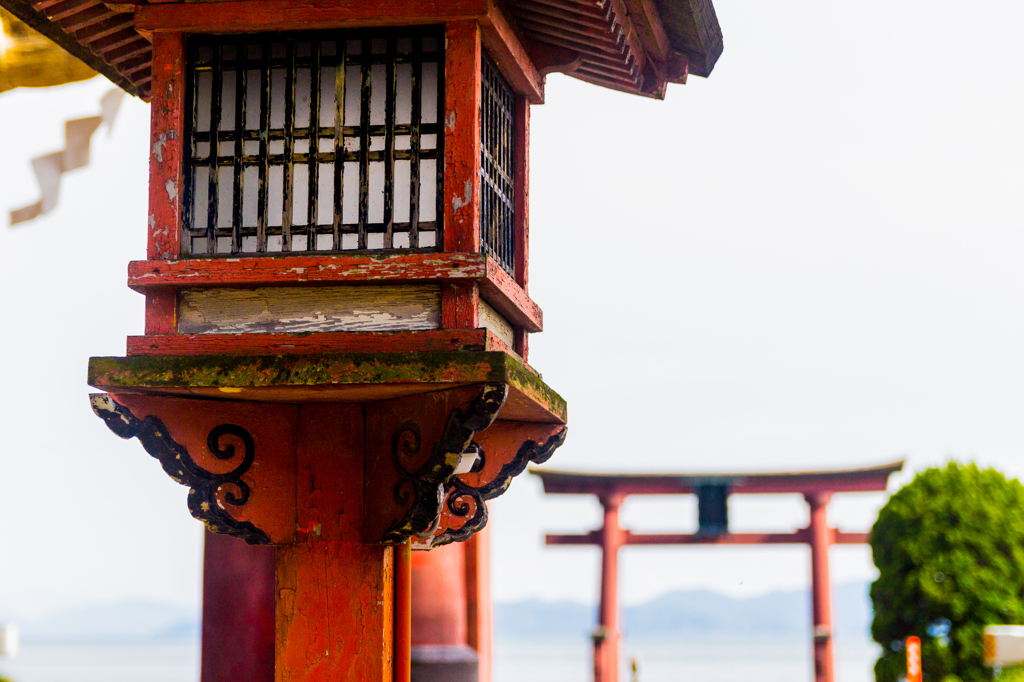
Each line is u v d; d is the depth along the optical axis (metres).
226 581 7.96
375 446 5.46
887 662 17.25
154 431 5.10
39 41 7.34
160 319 5.12
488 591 11.05
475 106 5.15
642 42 6.21
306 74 5.32
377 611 5.48
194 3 5.27
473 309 4.99
